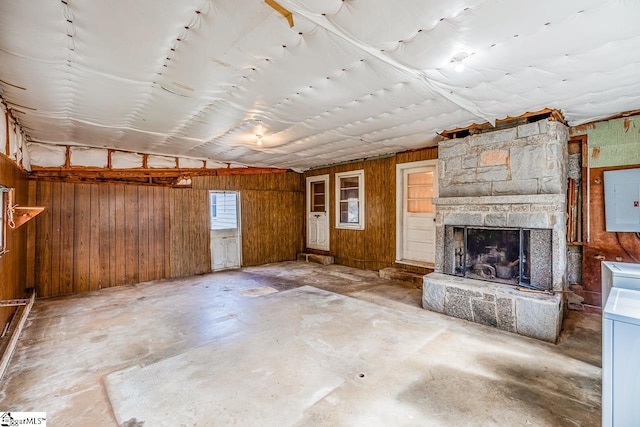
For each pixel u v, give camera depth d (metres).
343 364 2.57
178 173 6.03
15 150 3.60
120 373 2.44
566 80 2.58
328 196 7.39
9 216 2.76
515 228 3.48
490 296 3.37
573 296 3.88
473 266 3.87
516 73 2.45
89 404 2.06
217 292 4.82
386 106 3.22
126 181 5.42
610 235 3.64
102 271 5.13
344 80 2.59
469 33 1.88
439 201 4.16
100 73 2.40
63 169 4.81
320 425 1.85
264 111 3.36
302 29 1.85
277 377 2.37
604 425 1.42
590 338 3.04
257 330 3.29
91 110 3.24
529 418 1.90
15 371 2.47
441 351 2.79
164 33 1.88
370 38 1.95
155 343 2.99
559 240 3.21
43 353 2.79
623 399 1.38
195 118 3.58
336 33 1.89
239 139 4.63
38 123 3.67
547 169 3.32
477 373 2.42
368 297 4.51
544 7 1.62
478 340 3.01
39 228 4.60
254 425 1.85
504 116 3.52
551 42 1.98
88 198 5.03
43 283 4.62
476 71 2.42
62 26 1.78
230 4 1.61
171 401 2.09
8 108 3.14
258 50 2.09
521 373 2.42
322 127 4.01
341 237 7.12
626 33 1.87
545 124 3.34
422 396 2.12
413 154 5.62
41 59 2.16
